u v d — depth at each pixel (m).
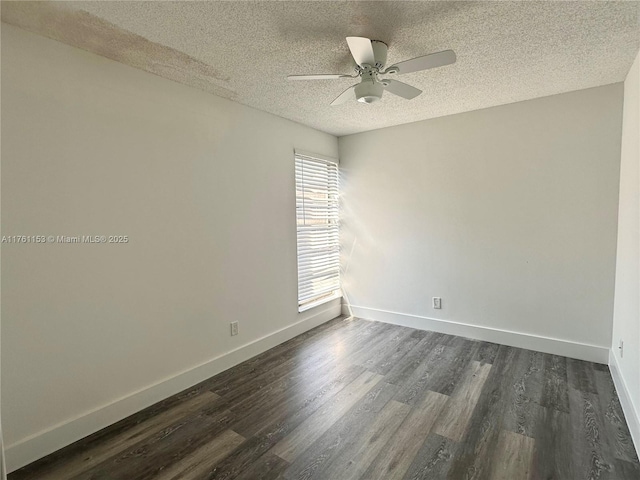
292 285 3.57
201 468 1.75
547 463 1.73
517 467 1.71
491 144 3.21
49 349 1.86
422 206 3.66
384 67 2.12
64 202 1.90
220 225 2.80
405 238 3.80
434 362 2.92
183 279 2.53
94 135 2.02
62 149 1.89
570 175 2.88
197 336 2.64
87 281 2.01
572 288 2.93
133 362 2.24
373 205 4.00
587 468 1.69
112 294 2.12
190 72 2.30
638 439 1.77
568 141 2.86
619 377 2.36
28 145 1.76
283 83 2.51
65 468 1.76
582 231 2.86
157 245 2.36
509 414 2.15
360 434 1.99
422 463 1.75
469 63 2.26
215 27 1.77
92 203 2.02
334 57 2.12
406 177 3.74
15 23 1.69
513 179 3.13
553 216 2.97
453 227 3.49
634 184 2.14
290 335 3.54
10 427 1.73
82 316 1.99
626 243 2.34
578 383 2.51
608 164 2.72
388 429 2.03
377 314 4.08
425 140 3.58
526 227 3.10
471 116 3.30
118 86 2.13
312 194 3.83
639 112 2.04
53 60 1.85
